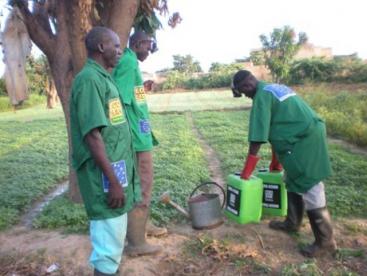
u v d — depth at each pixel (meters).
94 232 3.36
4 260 4.76
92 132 3.12
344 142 12.57
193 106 29.38
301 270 4.18
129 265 4.44
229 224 5.46
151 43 4.67
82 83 3.18
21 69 6.02
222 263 4.52
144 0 6.09
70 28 5.45
